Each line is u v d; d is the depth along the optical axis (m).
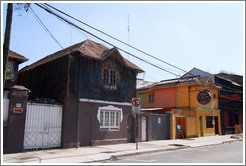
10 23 9.03
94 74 14.91
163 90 27.20
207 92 23.05
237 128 23.92
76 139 13.38
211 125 25.88
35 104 12.14
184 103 24.86
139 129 17.41
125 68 17.05
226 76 37.28
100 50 16.83
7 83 14.23
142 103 30.28
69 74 13.74
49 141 12.50
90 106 14.38
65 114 13.16
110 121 15.59
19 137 11.16
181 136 21.12
